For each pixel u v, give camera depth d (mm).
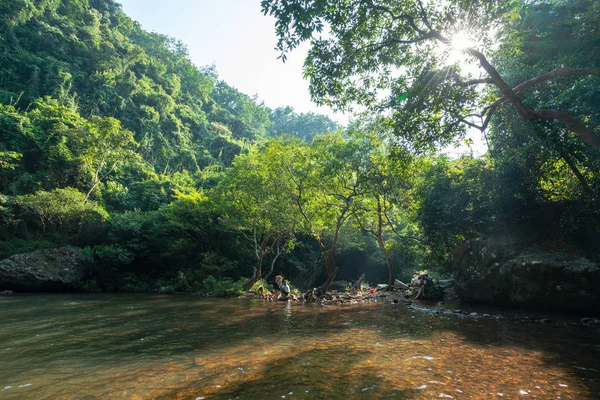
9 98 41500
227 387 4387
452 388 4238
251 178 18734
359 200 17781
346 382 4508
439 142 10344
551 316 9945
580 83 7641
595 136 7121
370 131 14961
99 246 24250
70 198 25031
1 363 5676
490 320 9500
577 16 8828
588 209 9719
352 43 9375
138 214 28438
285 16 7266
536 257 10258
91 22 64625
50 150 31625
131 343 7070
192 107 82375
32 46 51750
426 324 8992
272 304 14461
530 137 10383
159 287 23375
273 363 5469
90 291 22219
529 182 11289
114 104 54562
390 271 20141
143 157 52406
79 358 5953
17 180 29250
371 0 8641
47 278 20844
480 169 12945
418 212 16047
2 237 23156
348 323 9281
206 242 26109
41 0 56125
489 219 12891
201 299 16891
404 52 10023
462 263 13508
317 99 10469
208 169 51969
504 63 11500
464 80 9203
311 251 28938
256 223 20781
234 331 8273
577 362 5328
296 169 16875
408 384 4402
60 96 45188
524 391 4113
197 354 6133
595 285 9031
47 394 4262
